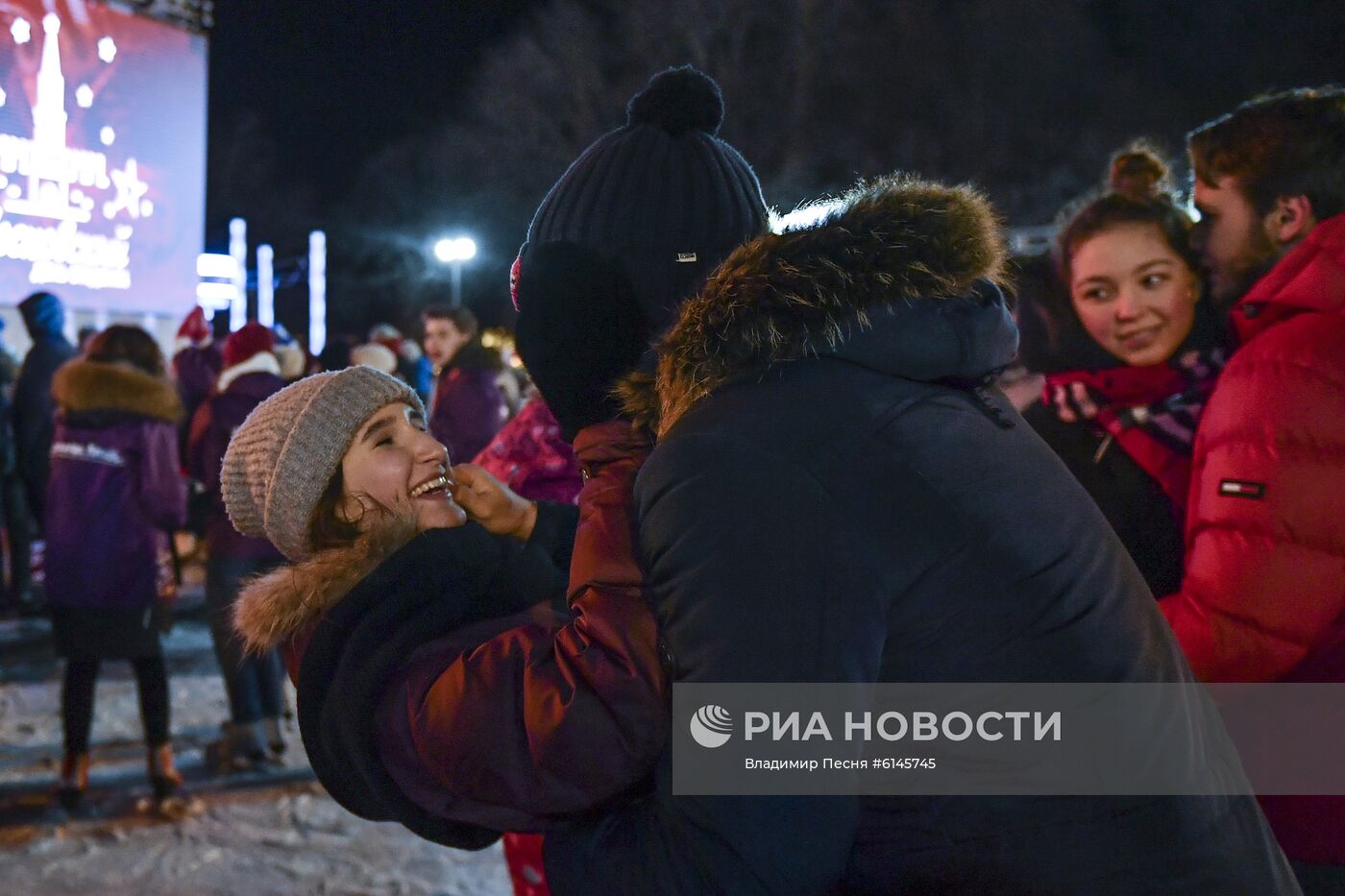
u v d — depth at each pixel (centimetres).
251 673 412
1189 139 176
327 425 132
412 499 129
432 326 464
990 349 101
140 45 1108
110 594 360
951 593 93
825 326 97
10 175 1002
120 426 359
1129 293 181
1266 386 146
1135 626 101
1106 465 183
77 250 1066
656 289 130
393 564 113
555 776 97
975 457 98
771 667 88
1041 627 95
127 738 452
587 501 113
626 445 121
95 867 329
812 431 94
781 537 90
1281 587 142
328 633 112
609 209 130
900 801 98
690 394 102
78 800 372
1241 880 100
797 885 91
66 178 1050
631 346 130
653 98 137
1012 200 2012
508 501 153
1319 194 162
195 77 1169
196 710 491
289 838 352
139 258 1129
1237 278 174
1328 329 145
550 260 130
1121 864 95
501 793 100
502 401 461
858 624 90
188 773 411
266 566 410
